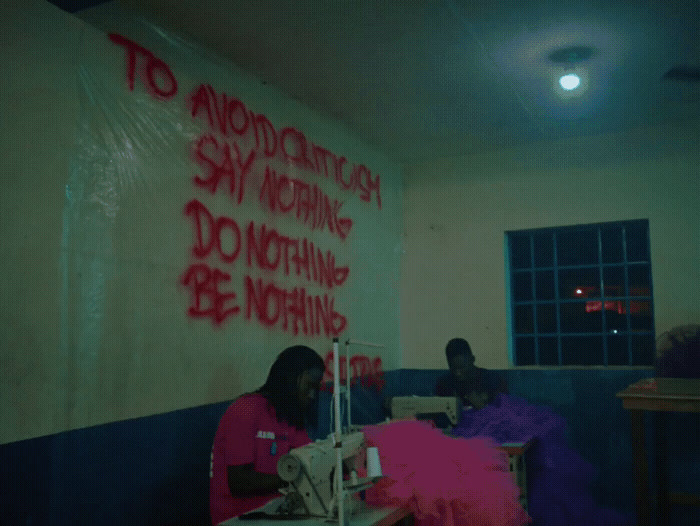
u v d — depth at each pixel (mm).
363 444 2762
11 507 2354
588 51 3814
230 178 3721
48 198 2588
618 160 5332
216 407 3482
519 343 5703
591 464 5121
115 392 2855
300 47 3709
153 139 3182
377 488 2545
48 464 2512
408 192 6113
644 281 5328
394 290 5910
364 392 5176
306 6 3262
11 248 2408
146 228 3092
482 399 4672
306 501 2352
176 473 3182
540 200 5582
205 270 3467
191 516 3264
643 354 5297
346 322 4949
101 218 2844
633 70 4102
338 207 4941
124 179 2988
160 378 3117
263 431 2881
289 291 4223
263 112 4094
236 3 3205
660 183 5176
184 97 3424
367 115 4863
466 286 5785
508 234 5793
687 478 4816
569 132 5359
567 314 5590
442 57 3879
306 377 3012
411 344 5957
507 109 4777
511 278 5777
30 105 2539
